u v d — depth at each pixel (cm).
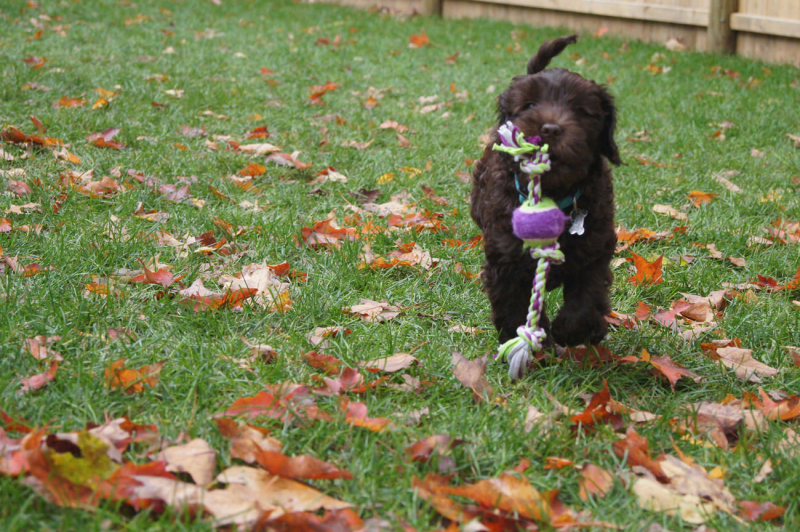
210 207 330
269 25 739
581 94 261
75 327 268
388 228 326
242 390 255
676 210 345
